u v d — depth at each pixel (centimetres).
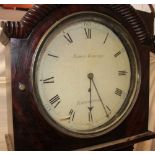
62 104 62
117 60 69
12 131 62
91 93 66
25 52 58
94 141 66
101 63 67
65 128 62
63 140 63
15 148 59
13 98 58
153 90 100
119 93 70
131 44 68
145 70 72
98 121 67
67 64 62
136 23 68
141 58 71
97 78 66
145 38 70
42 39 58
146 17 75
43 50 59
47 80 60
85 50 64
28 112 59
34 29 58
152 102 101
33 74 58
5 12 84
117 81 69
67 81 63
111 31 66
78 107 65
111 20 65
